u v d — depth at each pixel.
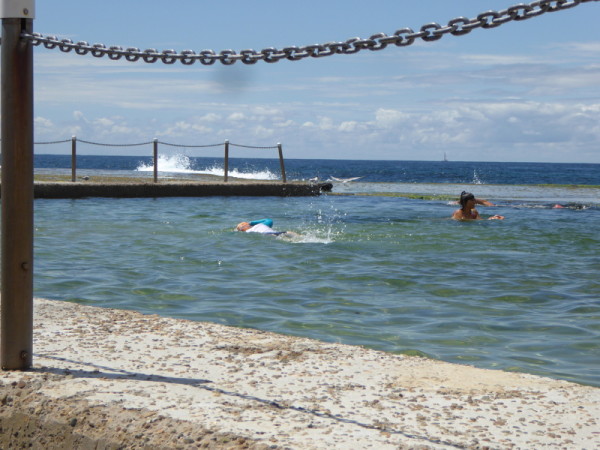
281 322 6.20
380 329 5.99
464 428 3.16
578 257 10.52
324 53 3.46
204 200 21.50
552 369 4.85
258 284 8.08
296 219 16.00
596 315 6.69
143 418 3.22
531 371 4.79
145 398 3.44
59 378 3.72
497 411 3.40
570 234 13.48
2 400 3.61
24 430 3.49
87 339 4.57
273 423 3.14
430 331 5.95
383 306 6.96
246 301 7.12
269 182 24.88
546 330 6.04
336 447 2.88
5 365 3.87
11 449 3.54
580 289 8.01
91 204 19.06
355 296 7.46
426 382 3.87
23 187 3.83
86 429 3.30
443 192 30.36
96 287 7.70
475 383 3.87
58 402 3.45
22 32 3.78
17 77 3.78
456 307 6.98
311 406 3.40
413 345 5.46
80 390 3.54
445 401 3.54
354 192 28.91
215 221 15.16
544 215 17.89
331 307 6.88
